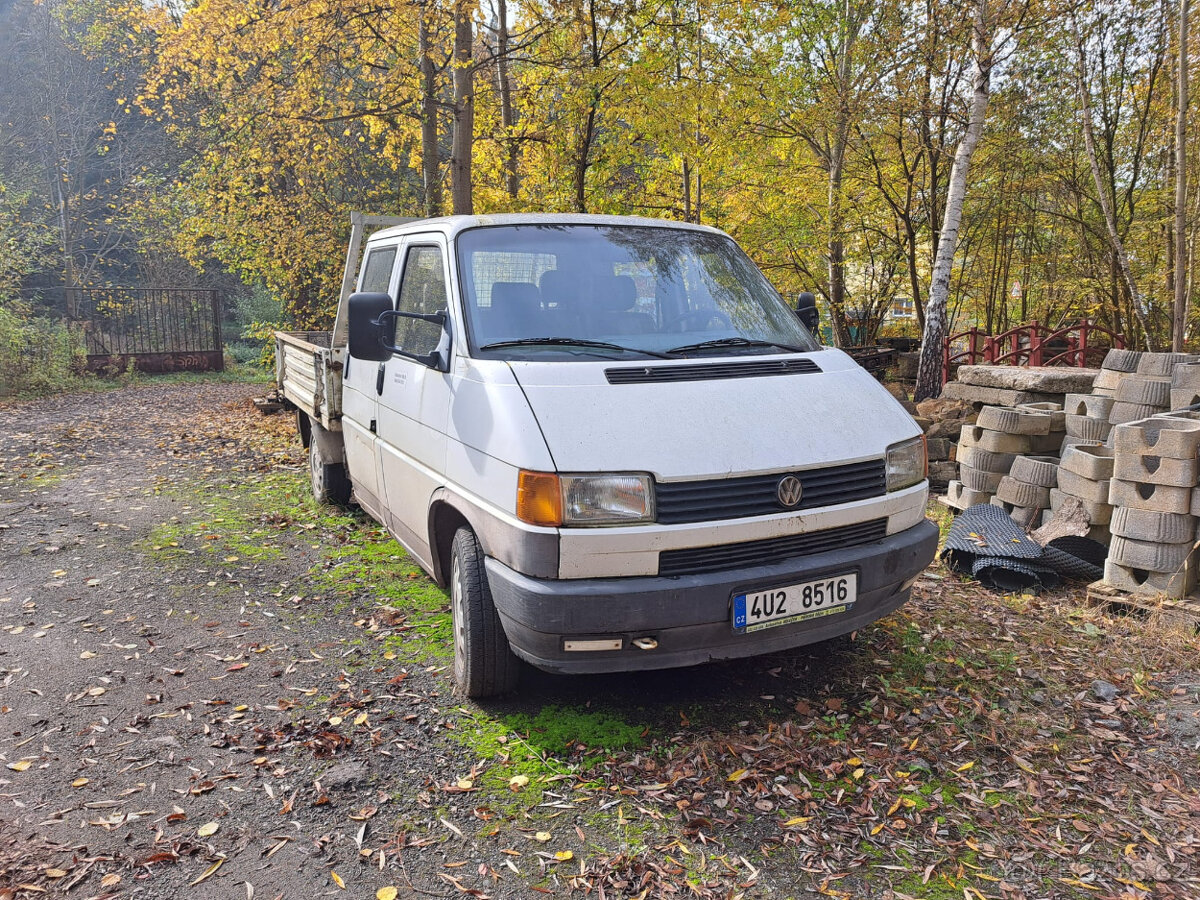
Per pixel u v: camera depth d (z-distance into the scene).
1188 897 2.54
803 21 14.51
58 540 6.25
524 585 3.03
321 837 2.81
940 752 3.32
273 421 12.62
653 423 3.18
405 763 3.24
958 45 12.16
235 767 3.23
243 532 6.46
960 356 11.77
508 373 3.38
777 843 2.78
